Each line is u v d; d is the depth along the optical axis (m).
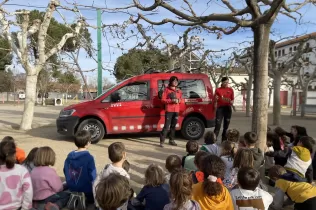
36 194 4.42
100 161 7.73
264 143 6.30
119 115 10.23
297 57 17.05
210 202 3.30
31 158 4.80
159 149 9.36
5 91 51.66
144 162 7.75
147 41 9.24
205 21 6.85
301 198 4.43
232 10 7.66
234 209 3.67
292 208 5.04
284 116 24.59
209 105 10.88
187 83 10.81
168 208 3.14
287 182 4.70
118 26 8.55
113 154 4.46
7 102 45.59
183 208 3.06
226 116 9.66
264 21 5.99
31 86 13.05
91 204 4.85
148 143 10.30
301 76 25.14
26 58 12.51
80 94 58.28
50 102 40.81
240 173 3.74
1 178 3.88
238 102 44.22
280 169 4.96
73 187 4.82
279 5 5.63
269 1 7.51
